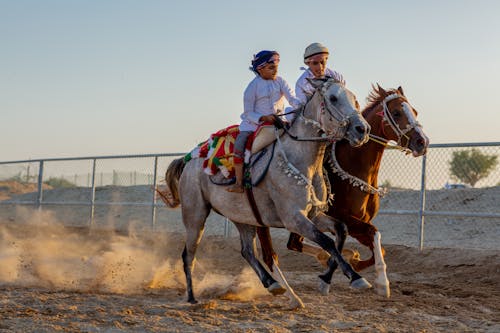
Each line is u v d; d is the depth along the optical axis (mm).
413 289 8578
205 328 5844
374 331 5809
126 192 21656
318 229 6719
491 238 14227
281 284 7160
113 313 6418
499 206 15531
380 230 16125
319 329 5855
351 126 6152
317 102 6461
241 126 7141
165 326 5898
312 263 11742
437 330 5930
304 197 6480
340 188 7566
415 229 15867
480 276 9820
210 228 17891
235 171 7039
